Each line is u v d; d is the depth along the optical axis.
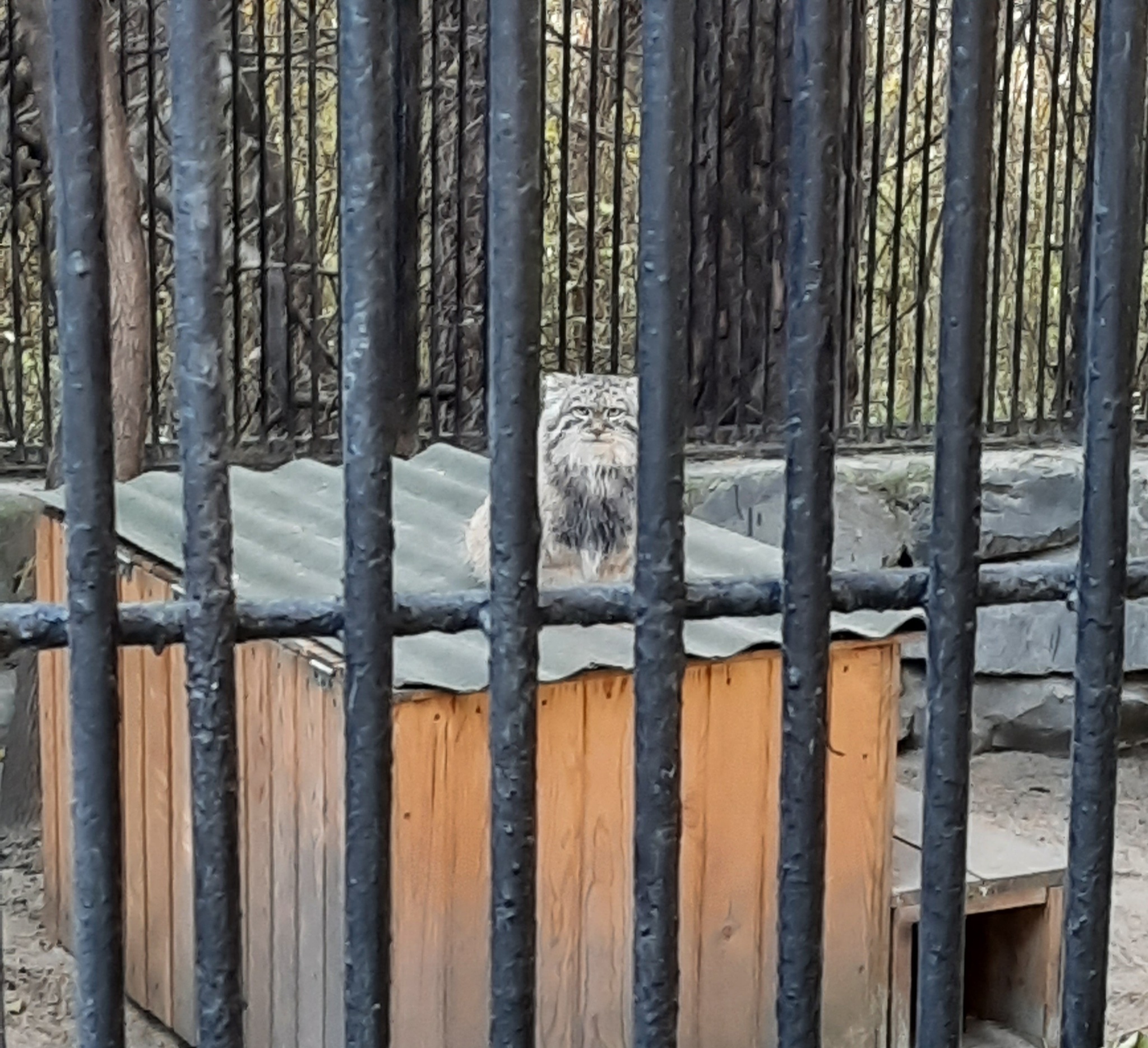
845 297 5.66
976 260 1.45
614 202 5.12
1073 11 6.25
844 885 3.46
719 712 3.29
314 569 3.59
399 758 2.97
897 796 4.38
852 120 5.39
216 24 1.29
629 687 3.19
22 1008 3.92
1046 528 5.79
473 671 3.04
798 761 1.48
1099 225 1.49
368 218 1.33
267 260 5.14
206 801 1.36
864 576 1.50
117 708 1.33
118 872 1.35
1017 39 6.30
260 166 5.09
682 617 1.45
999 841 3.97
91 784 1.33
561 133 5.05
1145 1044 2.21
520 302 1.37
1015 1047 3.84
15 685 5.14
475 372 5.52
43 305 4.88
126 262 4.63
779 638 3.30
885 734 3.47
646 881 1.47
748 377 5.58
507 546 1.40
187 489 1.33
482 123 5.49
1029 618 5.88
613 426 3.54
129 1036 3.84
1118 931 4.57
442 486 4.43
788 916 1.51
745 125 5.44
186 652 1.36
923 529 5.62
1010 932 3.91
